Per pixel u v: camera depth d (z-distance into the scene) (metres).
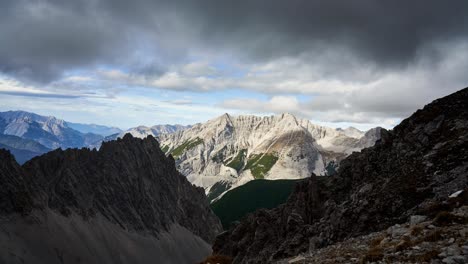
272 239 82.00
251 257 81.56
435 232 26.03
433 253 22.61
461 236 24.38
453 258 21.12
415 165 52.31
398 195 48.69
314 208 74.56
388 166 58.72
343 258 29.73
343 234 50.91
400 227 33.22
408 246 25.66
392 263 23.55
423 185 47.41
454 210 31.06
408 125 61.62
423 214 33.66
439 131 55.41
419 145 56.03
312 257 36.09
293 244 61.00
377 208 49.50
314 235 58.44
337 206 60.09
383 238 31.55
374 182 56.81
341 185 72.81
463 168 45.47
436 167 48.78
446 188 44.22
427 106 61.78
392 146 62.00
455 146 49.56
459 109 56.53
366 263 25.53
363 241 35.78
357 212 51.78
